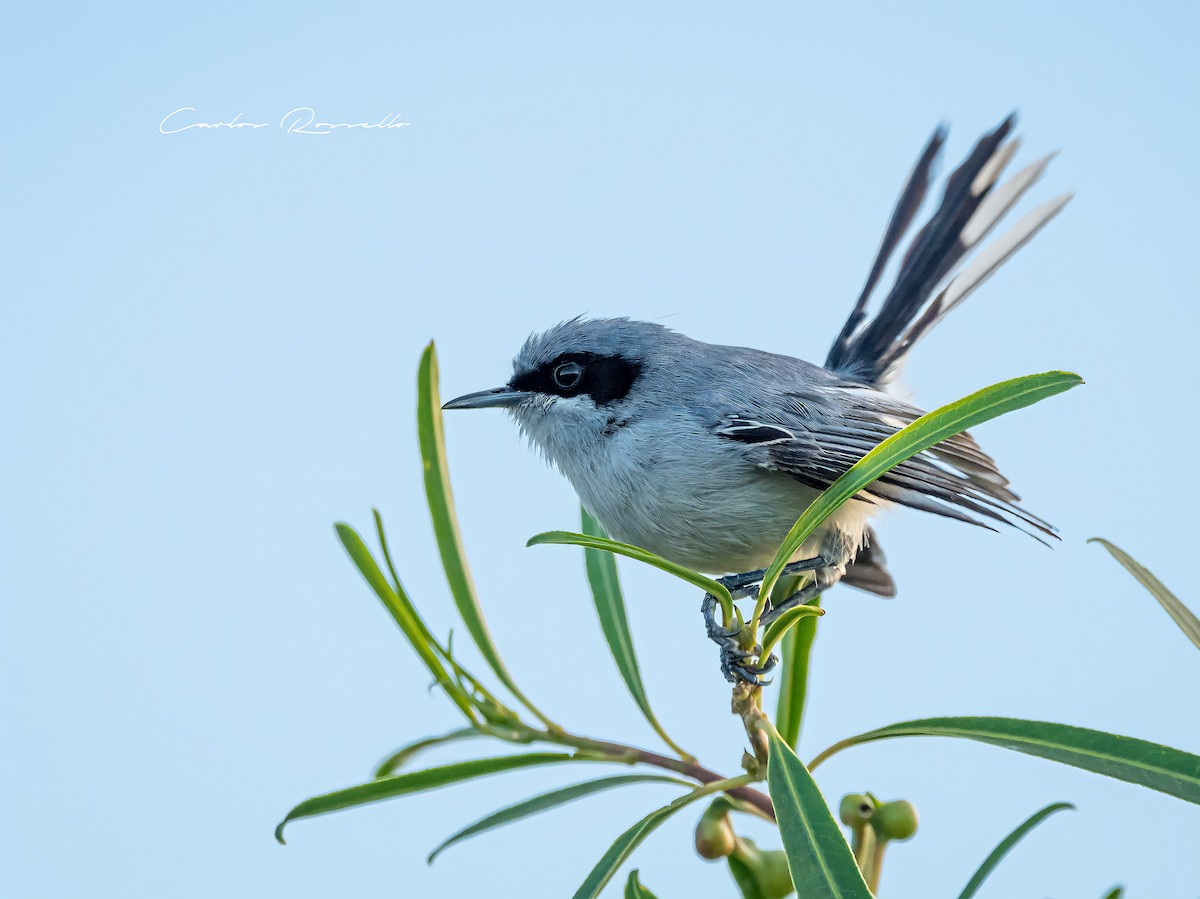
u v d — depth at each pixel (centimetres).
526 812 591
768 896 535
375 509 604
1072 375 508
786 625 551
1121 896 511
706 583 551
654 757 590
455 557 645
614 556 652
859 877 433
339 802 571
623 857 518
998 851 536
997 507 817
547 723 608
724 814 541
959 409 535
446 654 608
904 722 539
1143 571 526
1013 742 508
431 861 595
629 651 622
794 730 622
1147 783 470
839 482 565
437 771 580
